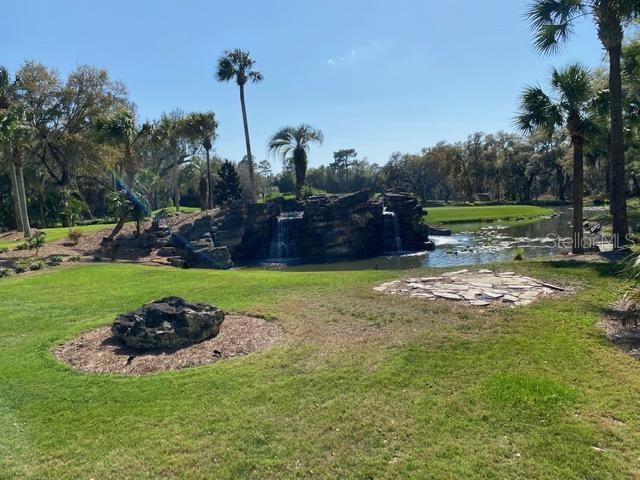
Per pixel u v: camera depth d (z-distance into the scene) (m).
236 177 47.72
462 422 4.44
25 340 7.61
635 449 3.93
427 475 3.69
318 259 26.62
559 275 10.55
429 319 7.70
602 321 7.24
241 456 4.06
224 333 7.47
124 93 38.66
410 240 28.38
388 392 5.12
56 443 4.40
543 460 3.82
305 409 4.83
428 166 78.81
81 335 7.81
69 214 33.78
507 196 75.31
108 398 5.30
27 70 33.50
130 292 11.45
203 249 23.58
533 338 6.52
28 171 33.59
